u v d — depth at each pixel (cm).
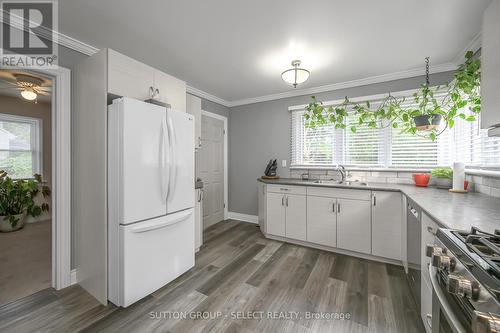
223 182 420
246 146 414
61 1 159
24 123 416
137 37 207
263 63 261
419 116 229
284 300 180
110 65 175
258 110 400
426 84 256
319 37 205
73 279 204
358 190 255
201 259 255
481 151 206
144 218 176
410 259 188
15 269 229
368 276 216
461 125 243
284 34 201
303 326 152
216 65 267
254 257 260
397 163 291
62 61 201
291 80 241
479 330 54
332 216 270
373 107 303
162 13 174
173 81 231
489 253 71
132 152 167
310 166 350
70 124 203
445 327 88
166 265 195
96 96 180
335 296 185
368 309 169
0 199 352
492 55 107
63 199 198
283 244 301
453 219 113
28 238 319
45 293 189
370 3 161
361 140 313
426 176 251
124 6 165
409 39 207
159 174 187
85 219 192
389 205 239
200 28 193
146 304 175
